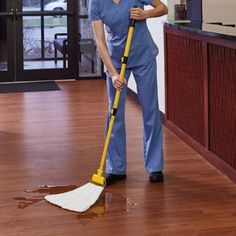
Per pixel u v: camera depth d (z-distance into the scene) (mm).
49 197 3127
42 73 7465
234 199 3107
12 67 7367
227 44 3334
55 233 2703
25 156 4020
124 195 3207
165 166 3736
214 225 2768
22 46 7332
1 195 3234
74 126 4922
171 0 4832
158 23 5129
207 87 3732
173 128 4629
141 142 4344
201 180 3438
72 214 2934
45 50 7418
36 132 4723
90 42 7488
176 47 4430
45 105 5863
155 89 3352
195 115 4043
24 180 3500
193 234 2668
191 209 2979
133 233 2691
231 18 4750
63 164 3824
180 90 4391
